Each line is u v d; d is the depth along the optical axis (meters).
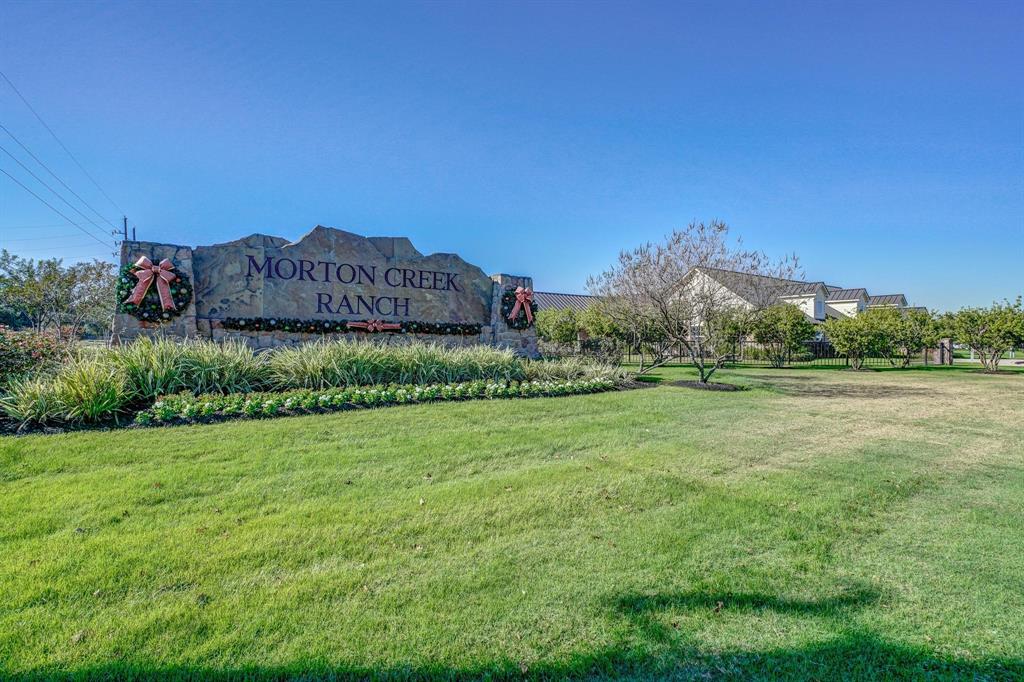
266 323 12.13
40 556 3.23
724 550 3.57
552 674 2.38
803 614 2.84
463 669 2.39
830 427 7.82
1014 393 12.27
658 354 17.38
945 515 4.26
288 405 7.59
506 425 7.23
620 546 3.59
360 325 13.38
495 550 3.50
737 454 6.07
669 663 2.46
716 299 12.79
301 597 2.89
